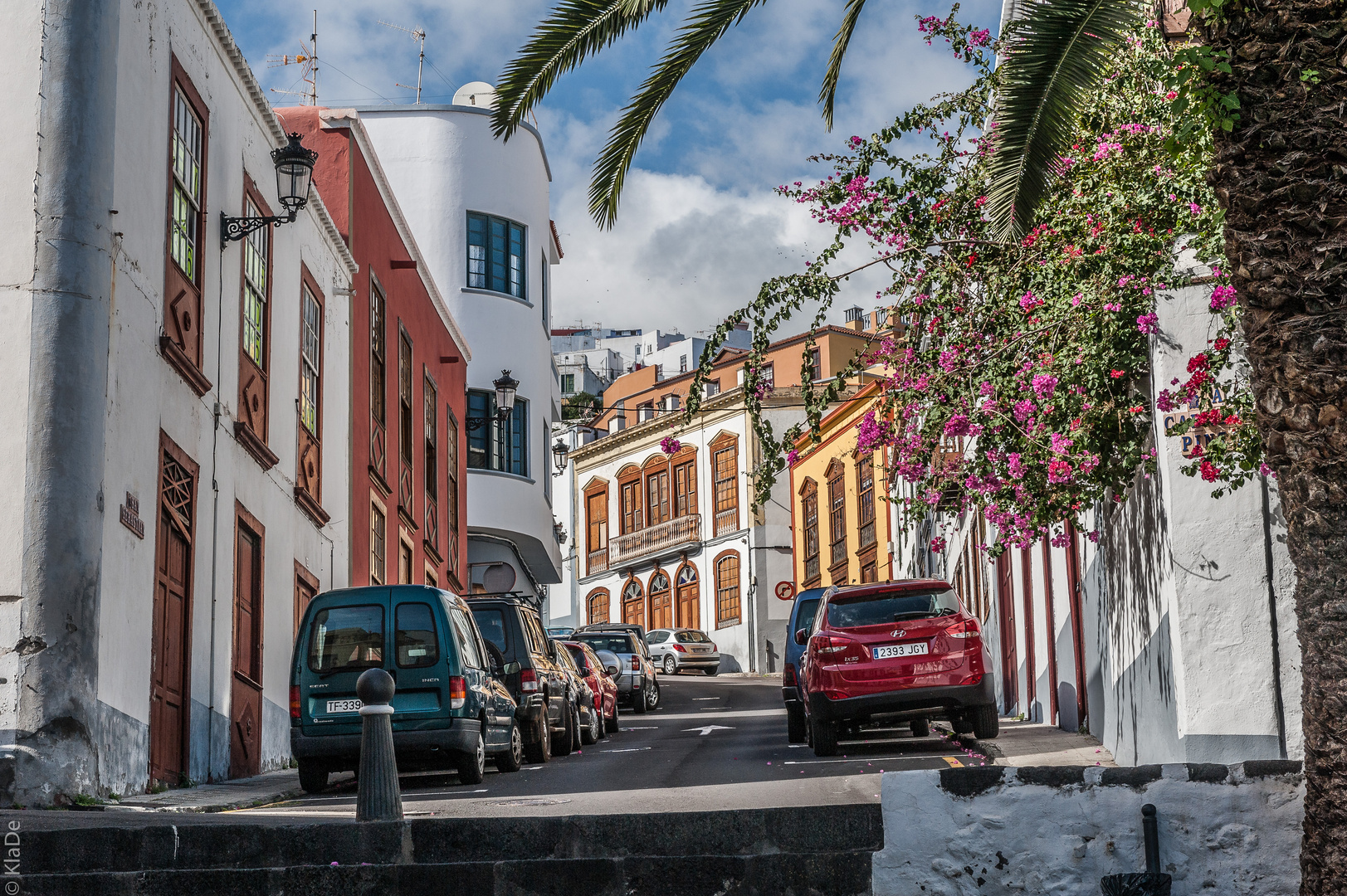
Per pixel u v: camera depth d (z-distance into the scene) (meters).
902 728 18.81
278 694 17.88
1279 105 6.00
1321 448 5.87
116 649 12.13
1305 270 5.92
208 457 15.15
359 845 7.14
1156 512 10.73
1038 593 19.20
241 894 6.97
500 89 10.23
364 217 23.22
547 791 12.88
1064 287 11.48
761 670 54.66
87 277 11.84
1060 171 11.81
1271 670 9.89
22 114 11.94
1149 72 10.62
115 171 12.42
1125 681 12.50
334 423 21.22
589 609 65.00
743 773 14.02
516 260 33.59
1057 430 11.52
